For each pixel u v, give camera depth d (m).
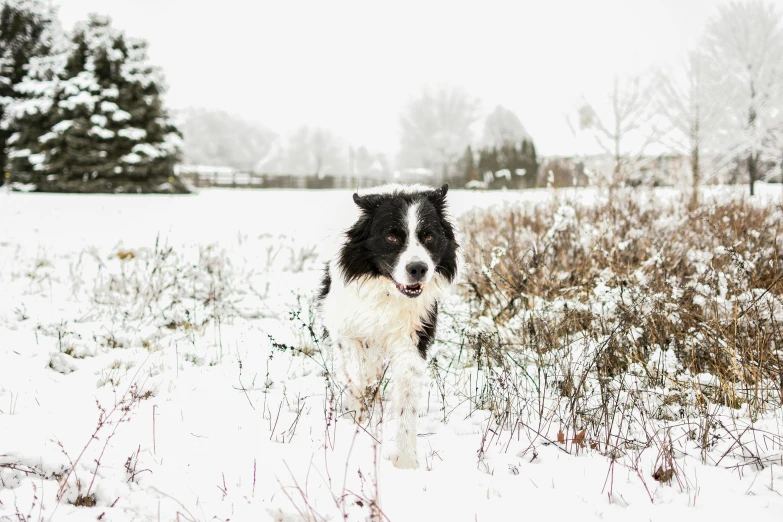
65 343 4.89
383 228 3.70
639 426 3.65
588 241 6.25
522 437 3.60
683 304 4.93
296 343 5.23
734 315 4.34
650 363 4.32
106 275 7.71
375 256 3.73
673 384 4.02
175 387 4.20
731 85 14.23
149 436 3.37
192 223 14.54
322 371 4.31
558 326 4.75
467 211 10.32
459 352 4.94
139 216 15.77
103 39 24.69
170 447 3.25
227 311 6.06
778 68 14.30
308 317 5.78
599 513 2.71
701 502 2.80
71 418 3.54
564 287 5.43
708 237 6.16
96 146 24.52
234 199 23.22
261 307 6.43
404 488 2.91
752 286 4.84
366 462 3.17
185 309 5.77
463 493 2.88
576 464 3.22
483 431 3.69
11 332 5.12
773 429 3.53
